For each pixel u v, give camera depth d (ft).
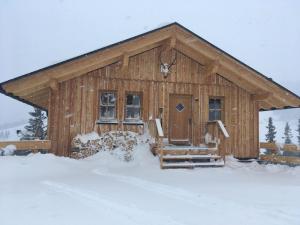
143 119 45.52
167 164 38.99
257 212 19.19
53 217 17.81
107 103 45.39
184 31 43.88
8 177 30.27
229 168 40.93
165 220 17.34
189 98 48.06
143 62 46.21
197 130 47.24
